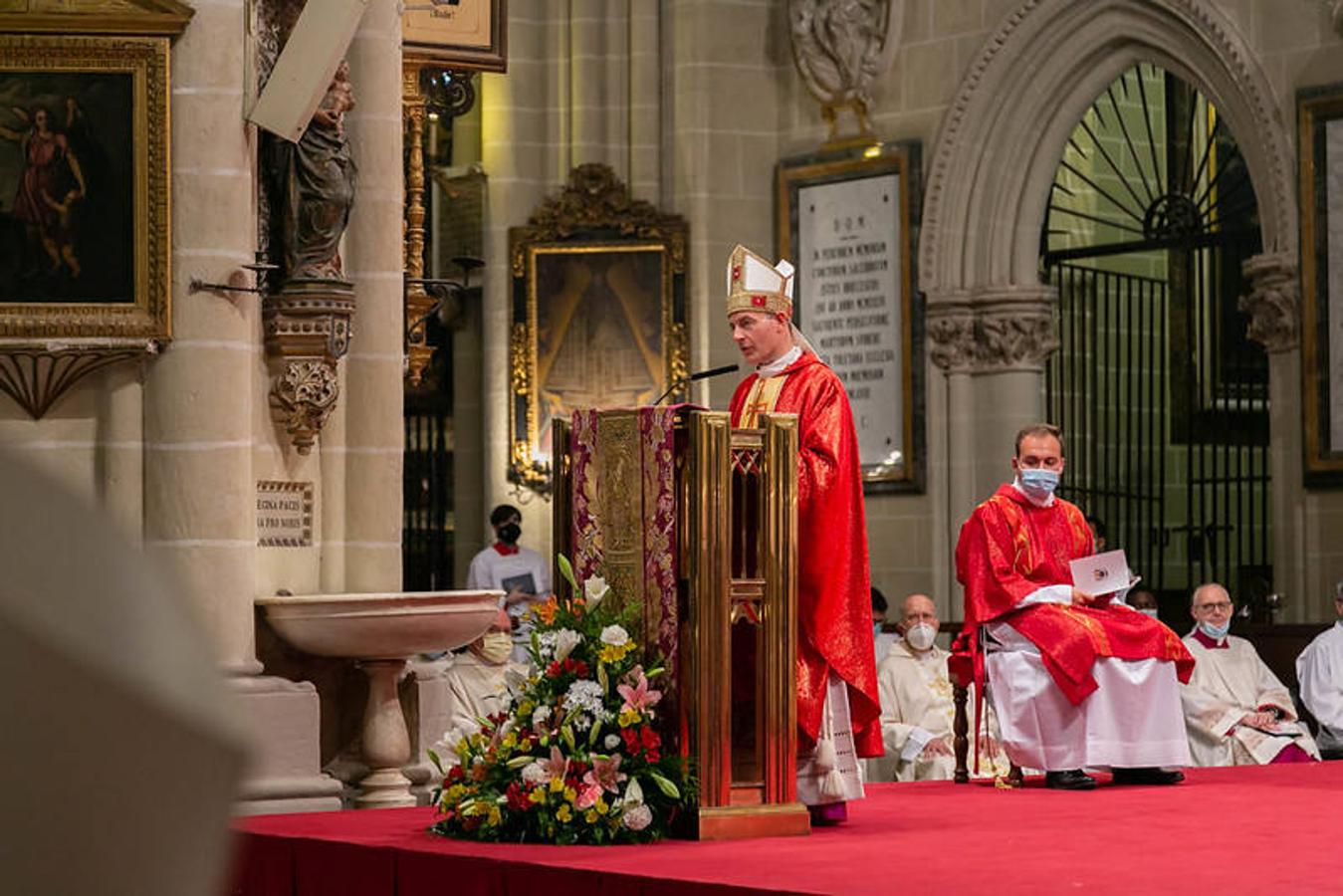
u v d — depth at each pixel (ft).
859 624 24.03
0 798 1.75
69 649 1.74
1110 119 69.41
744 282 24.98
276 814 26.78
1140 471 64.85
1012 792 30.09
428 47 43.60
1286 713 43.06
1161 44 59.57
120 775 1.77
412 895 21.48
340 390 34.27
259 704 30.35
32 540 1.77
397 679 32.35
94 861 1.77
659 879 18.60
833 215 65.00
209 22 30.99
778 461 23.04
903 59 63.98
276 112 30.99
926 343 63.31
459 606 31.55
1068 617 31.30
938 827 23.93
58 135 30.42
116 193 30.53
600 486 23.88
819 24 64.80
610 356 65.92
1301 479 55.77
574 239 66.28
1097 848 21.56
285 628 31.09
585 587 23.38
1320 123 55.57
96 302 30.45
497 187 67.26
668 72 66.69
